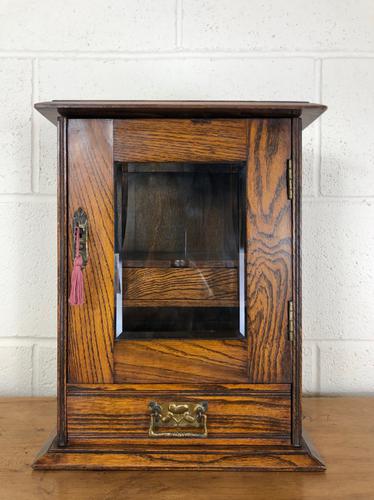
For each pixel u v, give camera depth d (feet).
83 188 2.46
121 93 3.62
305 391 3.64
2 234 3.63
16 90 3.63
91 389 2.48
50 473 2.41
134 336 2.50
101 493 2.22
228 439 2.49
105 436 2.49
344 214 3.62
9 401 3.47
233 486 2.29
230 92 3.62
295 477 2.38
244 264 2.49
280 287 2.48
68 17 3.62
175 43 3.61
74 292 2.43
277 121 2.46
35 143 3.62
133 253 2.53
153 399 2.49
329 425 3.01
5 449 2.68
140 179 2.52
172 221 2.54
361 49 3.61
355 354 3.63
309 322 3.63
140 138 2.47
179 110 2.35
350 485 2.30
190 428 2.49
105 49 3.62
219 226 2.52
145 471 2.44
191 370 2.49
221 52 3.61
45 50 3.62
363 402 3.44
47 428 2.96
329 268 3.63
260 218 2.47
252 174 2.46
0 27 3.62
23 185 3.63
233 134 2.46
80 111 2.39
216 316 2.52
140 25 3.61
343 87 3.61
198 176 2.52
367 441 2.78
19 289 3.63
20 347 3.65
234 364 2.49
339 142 3.61
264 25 3.61
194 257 2.53
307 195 3.62
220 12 3.61
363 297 3.62
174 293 2.53
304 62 3.61
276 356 2.48
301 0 3.61
